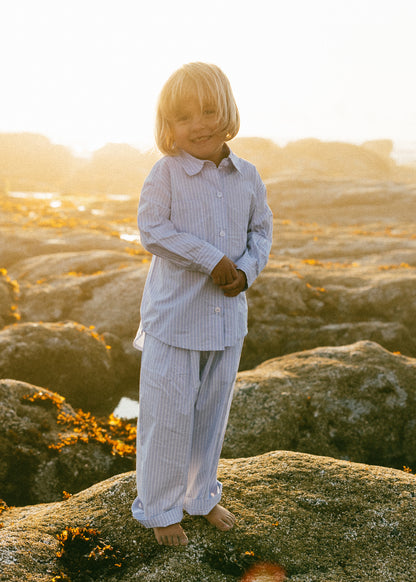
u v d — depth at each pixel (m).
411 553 3.05
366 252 15.23
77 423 5.39
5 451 4.76
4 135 52.69
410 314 9.57
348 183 31.14
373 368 6.18
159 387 2.88
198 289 2.84
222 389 2.98
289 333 9.25
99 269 12.23
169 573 2.92
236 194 2.89
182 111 2.71
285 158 53.47
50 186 42.62
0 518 3.58
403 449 5.63
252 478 3.66
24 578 2.82
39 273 12.08
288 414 5.58
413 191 28.72
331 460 3.87
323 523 3.26
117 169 45.56
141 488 3.03
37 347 7.34
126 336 9.15
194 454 3.07
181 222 2.82
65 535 3.18
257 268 2.90
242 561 2.99
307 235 17.69
